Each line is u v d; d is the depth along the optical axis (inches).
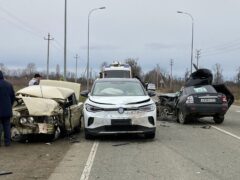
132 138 533.0
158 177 326.0
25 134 492.1
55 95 523.2
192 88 723.4
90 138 521.0
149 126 498.9
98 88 552.1
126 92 543.5
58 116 503.2
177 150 445.7
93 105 498.3
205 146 472.1
